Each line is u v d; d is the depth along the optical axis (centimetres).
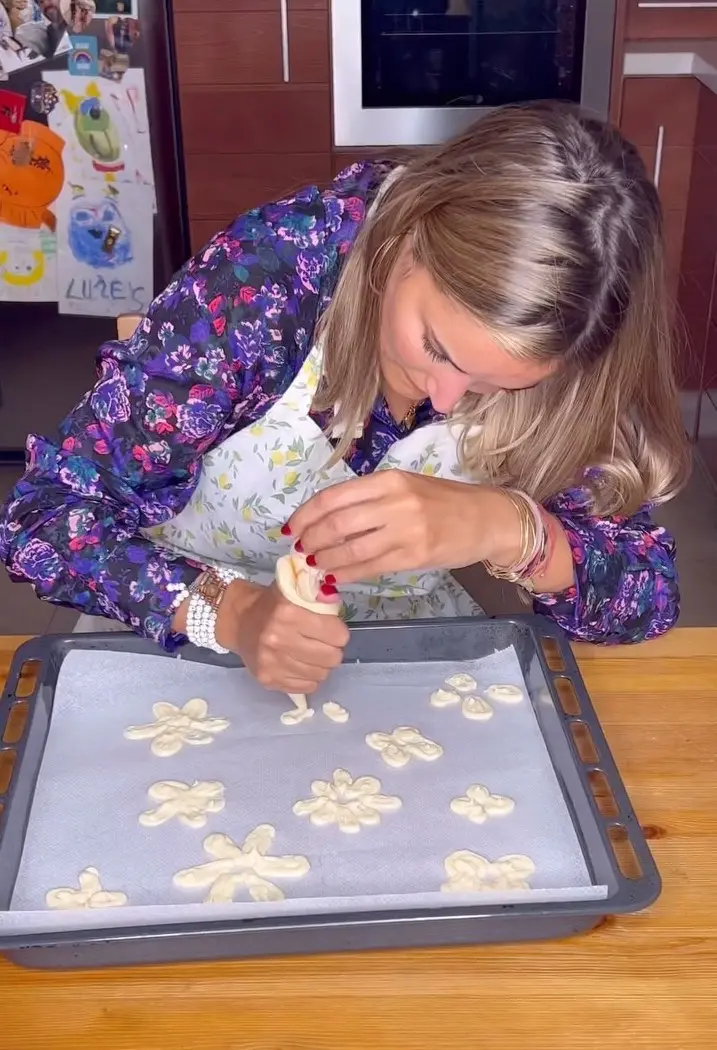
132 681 108
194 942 76
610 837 87
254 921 76
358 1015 74
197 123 262
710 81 260
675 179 290
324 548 89
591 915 78
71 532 104
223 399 107
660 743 99
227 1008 74
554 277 83
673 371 110
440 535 90
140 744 101
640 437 111
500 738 102
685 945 79
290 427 113
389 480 88
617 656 111
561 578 105
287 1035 72
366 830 92
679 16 277
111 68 237
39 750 99
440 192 87
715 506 279
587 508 113
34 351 274
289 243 105
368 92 258
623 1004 75
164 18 237
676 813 92
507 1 246
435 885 86
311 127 263
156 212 254
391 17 249
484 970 77
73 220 253
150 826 92
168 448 107
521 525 98
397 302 91
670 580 111
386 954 78
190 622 101
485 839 91
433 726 104
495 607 158
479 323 84
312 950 78
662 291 99
